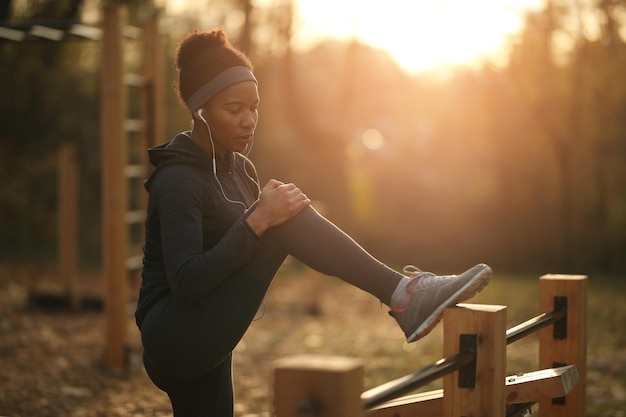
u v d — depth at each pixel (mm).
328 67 20922
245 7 18547
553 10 18188
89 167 17797
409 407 2883
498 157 21172
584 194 20031
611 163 19469
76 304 9836
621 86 17953
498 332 2492
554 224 20953
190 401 2686
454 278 2504
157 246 2604
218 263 2363
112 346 6492
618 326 8891
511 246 21312
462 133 21672
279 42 19344
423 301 2490
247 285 2455
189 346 2428
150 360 2570
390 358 7332
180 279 2369
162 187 2520
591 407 5129
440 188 22328
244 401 5555
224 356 2512
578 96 18516
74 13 15766
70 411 5070
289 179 22781
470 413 2494
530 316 9953
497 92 20078
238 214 2633
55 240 17922
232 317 2441
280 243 2486
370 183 23141
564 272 19172
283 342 8297
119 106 6531
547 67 18859
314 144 20375
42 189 18016
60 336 7809
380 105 22359
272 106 21766
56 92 17562
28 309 9531
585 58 17875
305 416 1639
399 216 22984
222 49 2643
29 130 17594
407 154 22641
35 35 7195
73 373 6176
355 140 21125
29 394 5434
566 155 19359
